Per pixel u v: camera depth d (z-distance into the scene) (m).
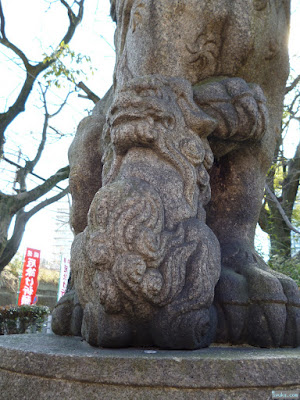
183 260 1.32
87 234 1.35
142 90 1.51
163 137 1.47
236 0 1.71
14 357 1.19
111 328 1.28
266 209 7.12
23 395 1.12
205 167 1.57
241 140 1.71
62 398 1.06
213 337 1.42
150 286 1.23
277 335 1.44
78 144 2.02
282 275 1.61
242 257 1.67
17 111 6.85
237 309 1.46
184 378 1.04
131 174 1.44
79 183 1.96
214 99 1.61
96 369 1.07
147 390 1.04
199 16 1.69
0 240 6.49
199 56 1.71
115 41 2.18
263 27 1.78
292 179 6.59
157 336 1.29
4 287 10.20
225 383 1.04
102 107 2.22
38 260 8.60
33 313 6.17
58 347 1.30
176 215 1.40
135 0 1.83
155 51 1.70
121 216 1.29
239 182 1.84
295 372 1.10
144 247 1.26
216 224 1.82
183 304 1.28
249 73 1.80
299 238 6.84
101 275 1.27
